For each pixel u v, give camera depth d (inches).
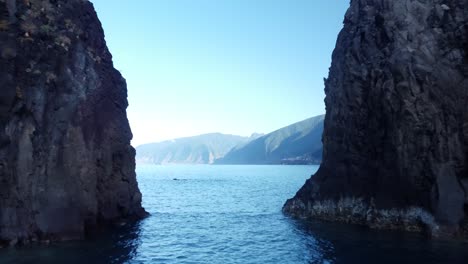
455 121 1508.4
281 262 1217.4
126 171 1903.3
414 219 1577.3
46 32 1435.8
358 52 1889.8
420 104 1567.4
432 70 1568.7
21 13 1389.0
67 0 1599.4
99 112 1668.3
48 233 1355.8
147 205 2748.5
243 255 1315.2
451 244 1360.7
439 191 1485.0
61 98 1430.9
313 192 2069.4
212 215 2224.4
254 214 2245.3
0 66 1266.0
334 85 2064.5
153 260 1234.6
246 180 5959.6
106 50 1852.9
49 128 1386.6
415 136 1584.6
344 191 1893.5
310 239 1517.0
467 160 1472.7
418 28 1663.4
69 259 1165.7
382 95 1699.1
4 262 1106.7
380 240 1446.9
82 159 1470.2
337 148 1980.8
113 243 1416.1
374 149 1782.7
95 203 1544.0
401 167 1626.5
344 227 1733.5
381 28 1812.3
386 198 1686.8
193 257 1288.1
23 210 1307.8
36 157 1343.5
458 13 1593.3
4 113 1270.9
